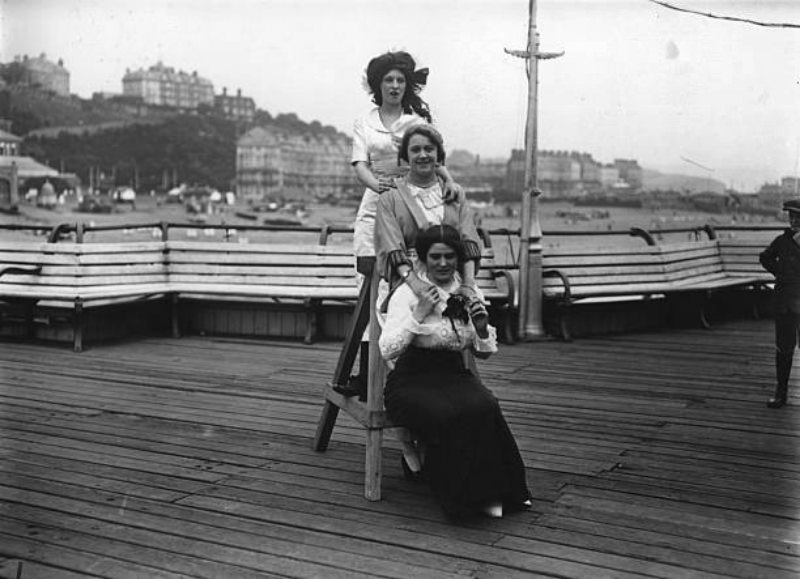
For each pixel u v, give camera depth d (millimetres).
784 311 5879
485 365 7336
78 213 36219
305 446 4949
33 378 6676
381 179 4441
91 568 3314
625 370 7164
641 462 4684
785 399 5934
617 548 3518
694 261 10078
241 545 3539
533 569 3318
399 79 4805
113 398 6051
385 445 4996
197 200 43438
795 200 5957
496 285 8648
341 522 3791
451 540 3596
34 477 4352
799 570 3314
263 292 8320
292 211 37344
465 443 3791
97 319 8414
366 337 4789
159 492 4160
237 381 6645
